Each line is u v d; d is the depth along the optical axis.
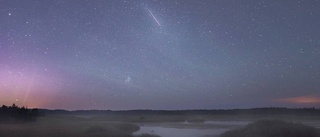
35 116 75.94
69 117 98.81
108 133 35.75
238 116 145.00
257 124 35.88
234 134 35.19
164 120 102.81
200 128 57.75
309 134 32.38
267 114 151.38
